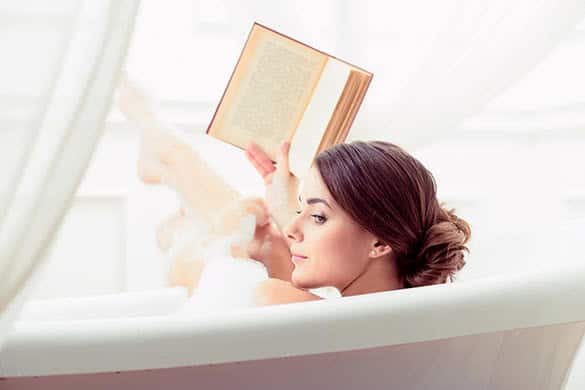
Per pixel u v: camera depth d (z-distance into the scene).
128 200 1.76
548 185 1.98
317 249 0.99
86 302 1.30
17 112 0.77
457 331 0.80
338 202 0.98
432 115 1.50
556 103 1.97
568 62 1.97
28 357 0.75
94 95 0.80
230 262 1.11
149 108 1.34
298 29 1.59
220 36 1.91
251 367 0.79
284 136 1.31
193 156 1.30
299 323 0.78
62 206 0.79
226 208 1.19
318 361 0.80
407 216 0.99
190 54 1.89
